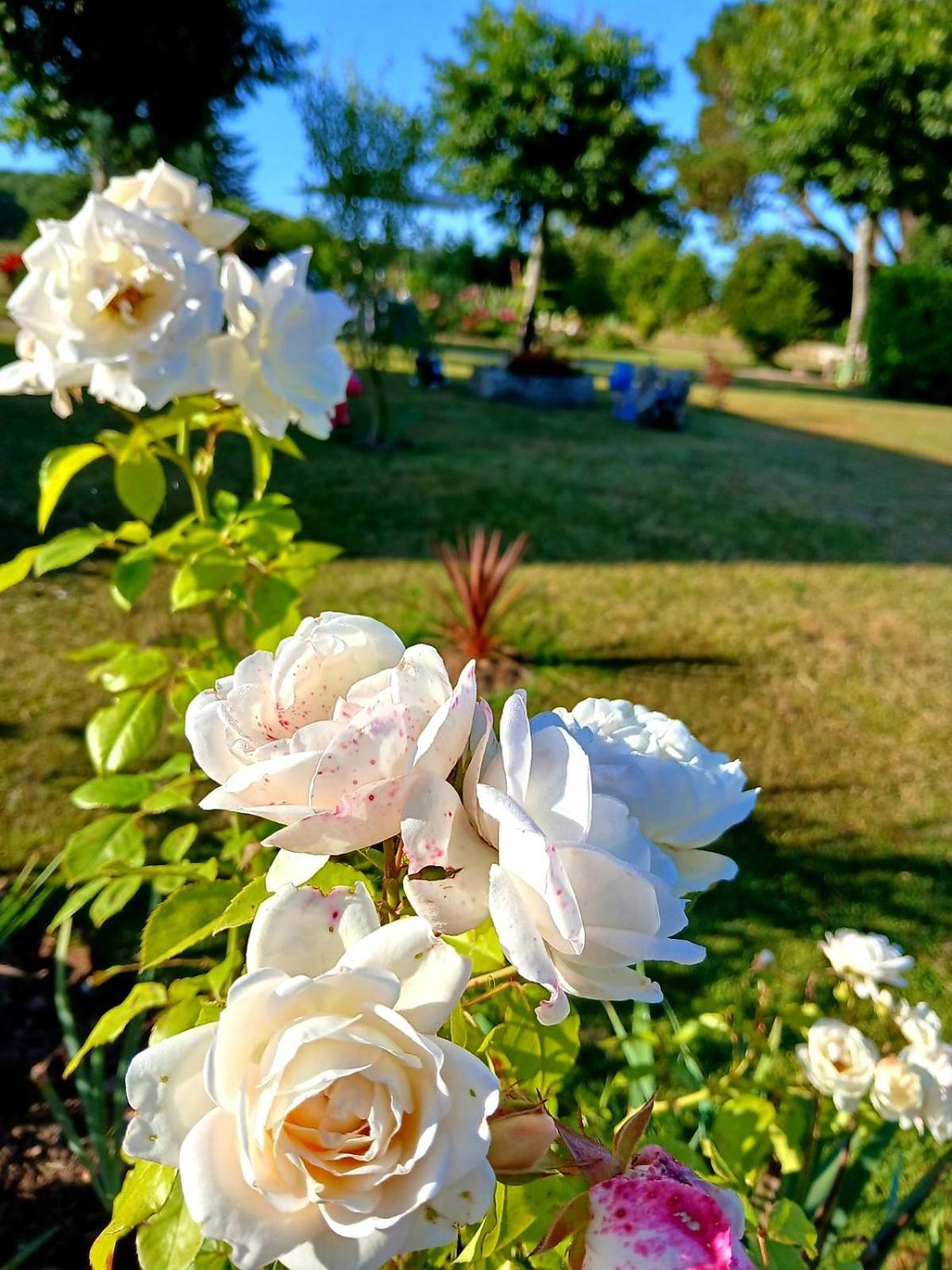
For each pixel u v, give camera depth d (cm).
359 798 52
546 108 1606
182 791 144
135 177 145
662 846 67
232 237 146
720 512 691
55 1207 167
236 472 652
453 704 52
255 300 130
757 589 523
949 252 2342
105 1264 71
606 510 672
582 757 53
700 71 3369
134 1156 51
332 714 60
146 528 157
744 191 3133
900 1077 128
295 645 60
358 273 841
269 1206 48
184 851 143
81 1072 162
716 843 294
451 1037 71
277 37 933
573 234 2459
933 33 1642
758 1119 107
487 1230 71
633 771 63
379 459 782
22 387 138
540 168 1655
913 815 317
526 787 52
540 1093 78
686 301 3050
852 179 1833
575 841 50
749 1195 108
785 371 2305
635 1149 64
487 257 2672
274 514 150
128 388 122
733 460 912
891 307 1667
